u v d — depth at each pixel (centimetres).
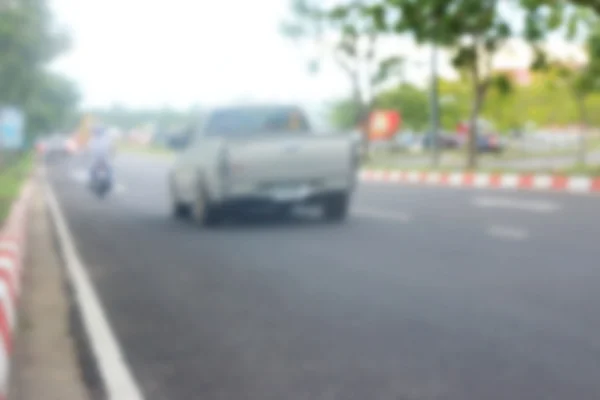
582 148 2977
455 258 1084
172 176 1838
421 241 1271
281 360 621
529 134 4941
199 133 1678
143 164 5625
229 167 1527
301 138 1557
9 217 1614
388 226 1504
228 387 559
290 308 804
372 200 2155
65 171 4606
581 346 627
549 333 669
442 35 2389
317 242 1302
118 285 979
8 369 593
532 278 916
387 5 2384
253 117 1680
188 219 1794
